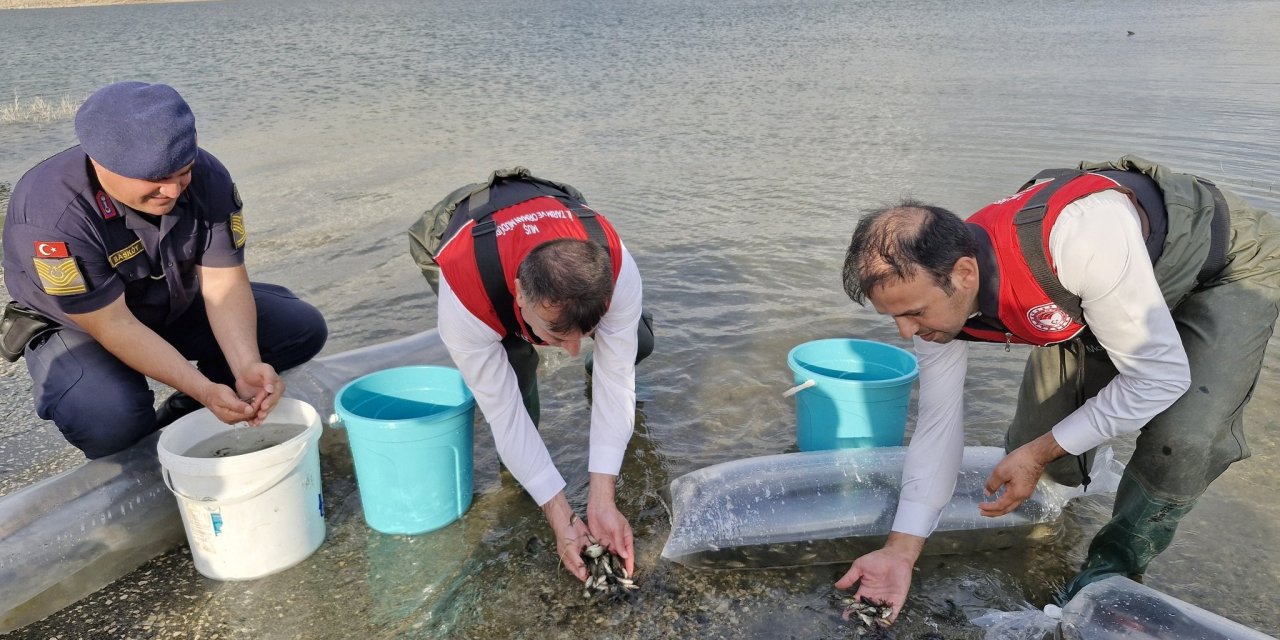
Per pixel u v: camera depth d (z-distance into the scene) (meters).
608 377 2.59
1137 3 22.66
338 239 5.82
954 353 2.40
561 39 19.14
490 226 2.35
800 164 7.41
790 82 11.97
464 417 2.86
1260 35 14.59
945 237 1.97
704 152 8.02
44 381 2.86
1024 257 2.07
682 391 3.86
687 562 2.75
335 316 4.62
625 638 2.48
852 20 21.31
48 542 2.63
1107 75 11.05
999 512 2.47
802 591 2.66
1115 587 2.34
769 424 3.58
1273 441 3.36
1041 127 8.23
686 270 5.20
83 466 2.83
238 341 3.01
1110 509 3.02
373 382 3.02
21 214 2.62
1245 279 2.33
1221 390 2.32
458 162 7.86
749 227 5.89
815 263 5.24
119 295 2.75
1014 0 25.64
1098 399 2.24
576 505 3.09
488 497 3.15
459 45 18.48
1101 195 2.10
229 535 2.65
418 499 2.87
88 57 17.75
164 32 24.14
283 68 15.27
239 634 2.51
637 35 19.48
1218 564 2.71
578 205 2.50
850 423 3.07
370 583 2.71
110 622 2.57
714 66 14.02
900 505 2.57
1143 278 2.03
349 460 3.45
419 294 4.91
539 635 2.49
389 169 7.67
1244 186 6.11
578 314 2.06
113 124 2.42
